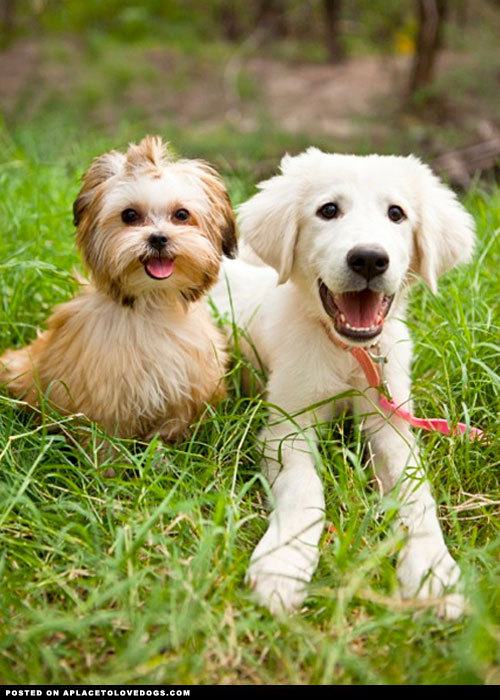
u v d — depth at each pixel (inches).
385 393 38.7
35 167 59.2
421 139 93.6
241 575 33.1
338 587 32.3
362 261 35.9
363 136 94.8
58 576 32.5
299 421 39.5
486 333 43.2
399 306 41.0
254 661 30.2
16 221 51.2
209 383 40.2
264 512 36.7
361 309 37.6
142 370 39.0
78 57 134.9
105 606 32.5
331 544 34.7
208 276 39.5
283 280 39.7
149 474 37.3
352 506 34.9
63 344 39.8
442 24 106.1
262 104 112.7
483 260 50.0
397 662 30.4
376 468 38.9
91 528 34.3
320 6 144.2
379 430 39.7
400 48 132.5
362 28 141.8
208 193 40.1
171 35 150.9
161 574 33.1
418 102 103.3
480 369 42.2
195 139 91.8
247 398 39.7
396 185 38.9
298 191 39.6
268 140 91.5
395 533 33.5
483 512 36.6
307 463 37.6
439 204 40.6
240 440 39.6
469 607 31.1
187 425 40.3
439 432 38.6
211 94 119.6
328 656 30.2
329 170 39.1
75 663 31.0
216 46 147.8
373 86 118.4
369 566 31.9
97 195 38.6
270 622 31.5
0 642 30.9
